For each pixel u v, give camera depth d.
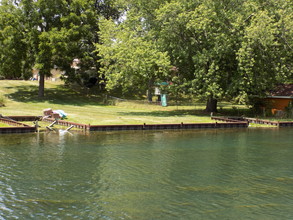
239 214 11.32
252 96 38.69
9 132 25.80
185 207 11.83
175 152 20.59
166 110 45.28
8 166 16.31
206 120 35.47
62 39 46.47
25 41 47.25
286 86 43.41
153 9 39.91
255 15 35.03
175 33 38.06
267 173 16.19
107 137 25.45
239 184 14.42
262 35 33.84
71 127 28.42
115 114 38.56
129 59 35.69
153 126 30.52
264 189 13.83
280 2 37.38
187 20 36.88
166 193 13.17
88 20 52.03
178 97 58.00
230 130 31.53
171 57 39.53
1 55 47.66
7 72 49.06
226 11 37.34
